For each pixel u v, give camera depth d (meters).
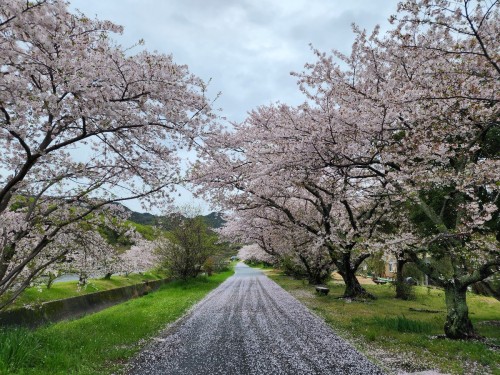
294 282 30.72
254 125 13.43
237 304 16.94
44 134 7.39
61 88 6.11
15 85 5.66
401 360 7.32
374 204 17.88
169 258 28.16
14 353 6.44
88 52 6.52
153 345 8.94
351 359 7.45
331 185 14.22
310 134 10.12
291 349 8.35
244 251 55.22
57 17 5.58
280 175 11.83
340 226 17.95
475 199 8.68
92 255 10.85
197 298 19.48
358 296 18.62
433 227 13.07
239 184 14.95
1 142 7.77
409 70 9.72
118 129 7.33
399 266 19.61
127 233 10.59
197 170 11.22
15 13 5.12
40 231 8.98
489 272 8.81
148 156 8.82
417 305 16.53
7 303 7.91
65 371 6.34
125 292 24.03
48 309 15.05
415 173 8.62
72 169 8.70
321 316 13.09
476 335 9.18
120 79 6.80
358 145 10.01
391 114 8.90
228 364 7.24
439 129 8.31
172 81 6.96
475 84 7.94
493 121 8.05
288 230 23.09
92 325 11.00
